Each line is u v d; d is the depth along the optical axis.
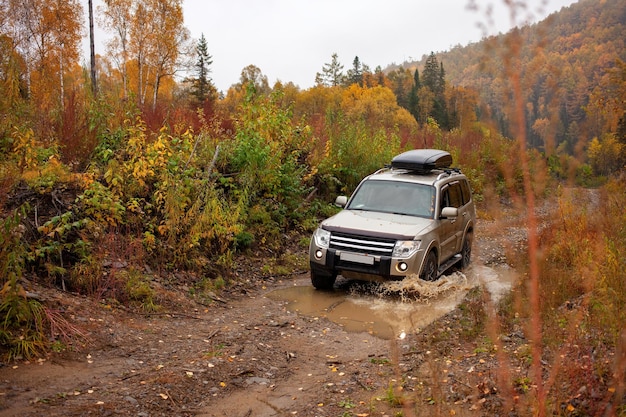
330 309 7.95
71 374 5.00
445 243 9.49
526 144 2.23
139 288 7.38
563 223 8.45
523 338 5.98
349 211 9.53
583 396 4.05
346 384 5.26
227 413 4.58
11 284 5.41
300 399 4.92
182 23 40.91
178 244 8.92
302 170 13.60
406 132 22.17
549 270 6.89
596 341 4.92
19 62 11.58
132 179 9.42
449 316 7.45
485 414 4.25
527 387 4.49
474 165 20.33
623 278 4.98
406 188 9.73
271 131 13.01
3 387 4.56
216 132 13.21
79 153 10.04
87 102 11.20
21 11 30.12
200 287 8.48
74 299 6.66
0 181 8.02
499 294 8.57
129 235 8.45
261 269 9.96
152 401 4.61
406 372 5.48
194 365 5.45
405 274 8.21
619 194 5.12
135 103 11.40
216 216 9.30
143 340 6.12
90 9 23.88
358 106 80.25
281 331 6.93
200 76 52.12
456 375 5.21
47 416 4.13
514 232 11.34
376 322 7.36
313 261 8.68
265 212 11.48
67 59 32.16
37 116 10.58
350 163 15.72
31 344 5.28
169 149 10.02
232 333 6.65
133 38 39.53
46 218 7.89
